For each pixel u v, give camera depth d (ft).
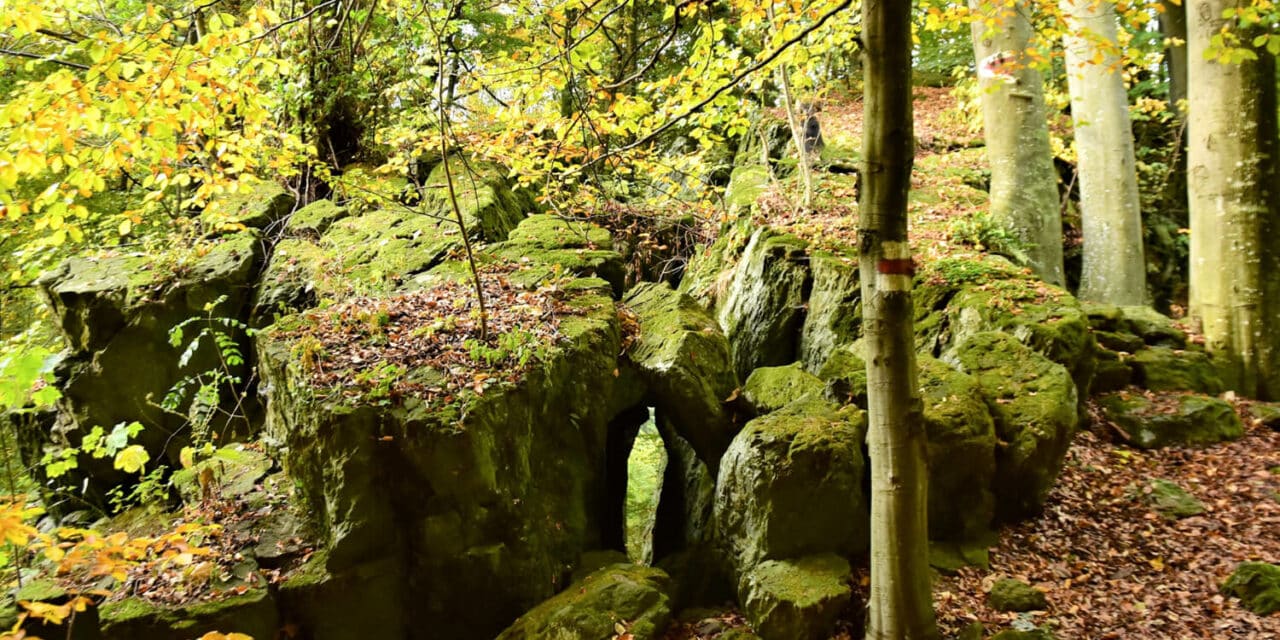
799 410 20.75
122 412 27.17
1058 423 20.47
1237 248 26.45
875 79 13.37
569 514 21.53
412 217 34.17
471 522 18.70
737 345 32.96
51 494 24.93
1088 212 34.76
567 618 17.63
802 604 17.20
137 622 17.03
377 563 18.63
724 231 39.58
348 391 19.30
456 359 20.92
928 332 27.27
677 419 24.17
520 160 27.37
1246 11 19.85
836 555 18.90
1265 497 20.61
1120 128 33.96
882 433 14.17
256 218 34.27
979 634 16.62
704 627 18.57
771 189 39.01
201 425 25.63
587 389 22.58
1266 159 25.98
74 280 28.02
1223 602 17.01
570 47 18.94
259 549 19.07
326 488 19.02
